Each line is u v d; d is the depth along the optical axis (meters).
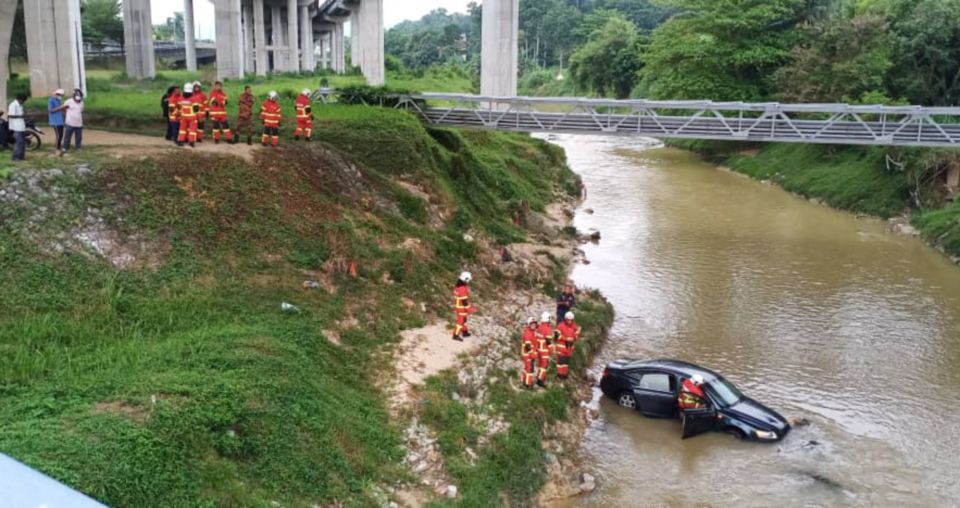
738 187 49.84
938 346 22.44
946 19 47.84
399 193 25.69
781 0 61.34
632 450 16.52
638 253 32.28
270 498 10.95
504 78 50.31
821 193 44.97
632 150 70.00
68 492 2.46
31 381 12.02
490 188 34.88
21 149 18.44
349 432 13.20
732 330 23.59
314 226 20.89
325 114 32.09
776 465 15.91
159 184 19.14
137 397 11.53
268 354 14.22
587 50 96.62
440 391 15.92
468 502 12.83
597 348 21.92
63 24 40.66
